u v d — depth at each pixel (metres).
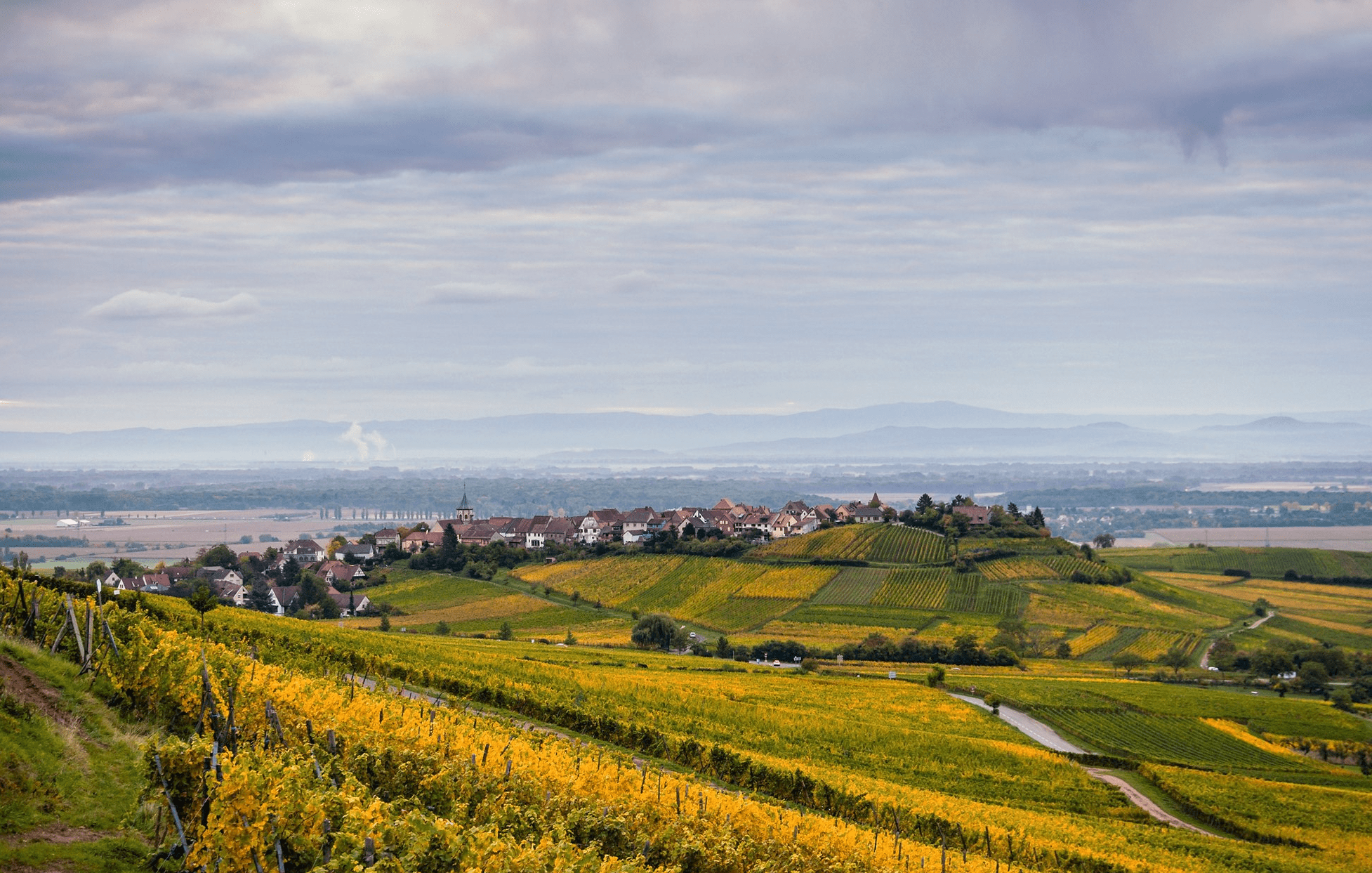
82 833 23.08
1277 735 110.00
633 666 118.75
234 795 21.25
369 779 30.58
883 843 45.91
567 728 67.19
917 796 66.00
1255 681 146.38
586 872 25.23
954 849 54.44
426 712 46.31
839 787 60.97
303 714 33.78
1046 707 114.56
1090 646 163.75
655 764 61.25
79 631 35.00
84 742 27.91
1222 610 199.00
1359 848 70.69
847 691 112.25
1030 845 57.00
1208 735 108.88
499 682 77.69
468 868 22.02
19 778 24.02
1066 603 186.12
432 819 23.44
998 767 84.88
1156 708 118.06
